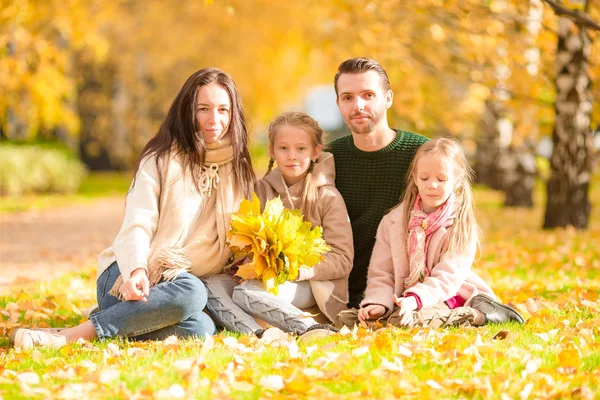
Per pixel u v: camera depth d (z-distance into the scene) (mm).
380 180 6441
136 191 5812
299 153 6070
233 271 6105
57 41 24891
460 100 17922
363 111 6195
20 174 25203
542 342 5254
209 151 5953
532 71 13789
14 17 16688
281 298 5773
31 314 6980
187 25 31812
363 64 6227
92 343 5473
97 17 19484
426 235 5953
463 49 14430
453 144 5977
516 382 4258
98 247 13906
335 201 6172
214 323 5965
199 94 5914
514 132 15617
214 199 5969
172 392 4055
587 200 14602
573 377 4379
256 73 33531
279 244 5523
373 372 4379
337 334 5469
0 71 18062
